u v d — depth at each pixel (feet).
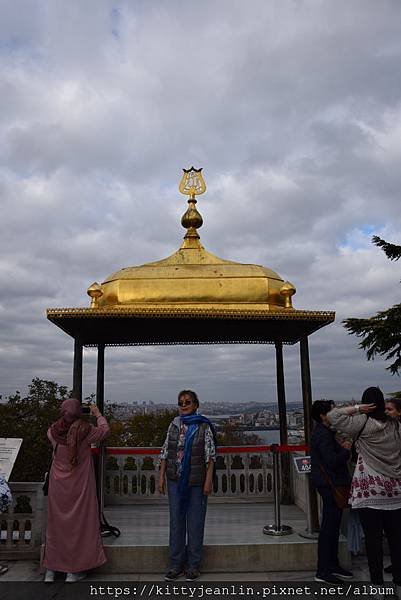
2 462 18.19
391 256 36.86
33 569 16.90
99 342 24.70
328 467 15.87
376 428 14.28
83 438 16.26
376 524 14.20
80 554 15.69
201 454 16.39
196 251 23.75
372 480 14.26
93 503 16.22
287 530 18.42
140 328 22.09
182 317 19.03
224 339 25.34
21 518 18.10
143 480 25.77
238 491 25.52
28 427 34.24
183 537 16.26
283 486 25.16
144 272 21.67
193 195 25.38
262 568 16.75
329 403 16.62
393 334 35.40
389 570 16.29
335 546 15.89
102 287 22.09
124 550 16.71
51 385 37.09
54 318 18.97
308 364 20.17
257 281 21.12
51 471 16.21
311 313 19.27
